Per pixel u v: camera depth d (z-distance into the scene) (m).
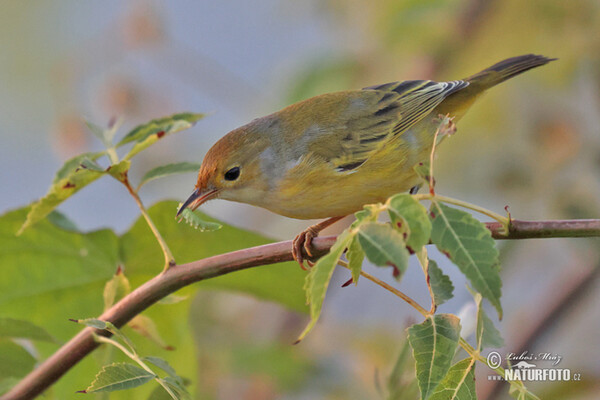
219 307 12.29
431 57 12.61
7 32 16.12
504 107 12.61
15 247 7.88
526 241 12.55
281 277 8.09
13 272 7.96
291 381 10.79
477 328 5.12
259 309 12.42
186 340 8.33
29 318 8.21
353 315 12.51
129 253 7.91
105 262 7.97
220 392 11.30
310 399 11.04
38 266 7.99
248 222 14.30
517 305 12.21
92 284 8.15
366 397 10.99
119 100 13.18
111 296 6.86
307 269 7.36
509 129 12.70
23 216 7.70
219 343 11.41
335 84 12.55
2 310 8.10
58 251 7.92
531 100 12.64
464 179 12.91
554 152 12.34
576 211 12.05
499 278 4.59
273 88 13.37
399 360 7.54
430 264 5.56
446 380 5.13
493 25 12.52
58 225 7.53
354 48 12.98
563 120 12.34
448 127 4.98
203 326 11.73
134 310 6.36
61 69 13.48
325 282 4.60
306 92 12.50
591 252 10.96
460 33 12.48
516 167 12.55
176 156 14.12
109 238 7.80
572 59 12.44
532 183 12.51
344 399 10.98
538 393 9.95
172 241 7.80
